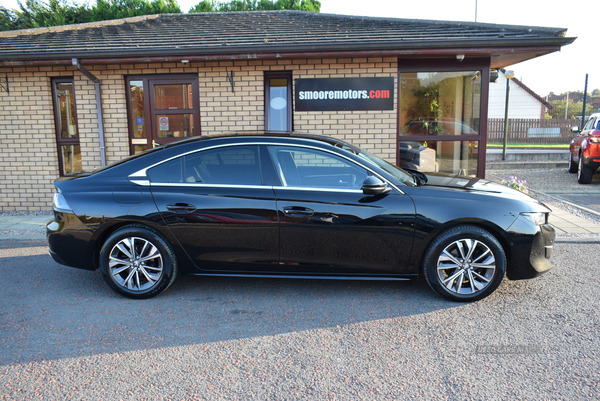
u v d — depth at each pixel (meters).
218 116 7.61
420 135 7.64
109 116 7.72
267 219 3.88
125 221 3.97
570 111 45.06
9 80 7.80
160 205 3.94
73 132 8.09
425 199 3.86
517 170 14.30
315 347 3.11
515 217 3.82
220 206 3.90
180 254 4.02
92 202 4.00
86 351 3.08
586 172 10.97
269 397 2.51
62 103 8.00
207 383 2.67
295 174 3.97
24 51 7.13
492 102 32.66
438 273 3.86
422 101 7.56
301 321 3.55
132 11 21.17
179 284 4.46
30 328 3.45
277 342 3.20
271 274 4.04
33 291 4.27
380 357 2.96
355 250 3.89
